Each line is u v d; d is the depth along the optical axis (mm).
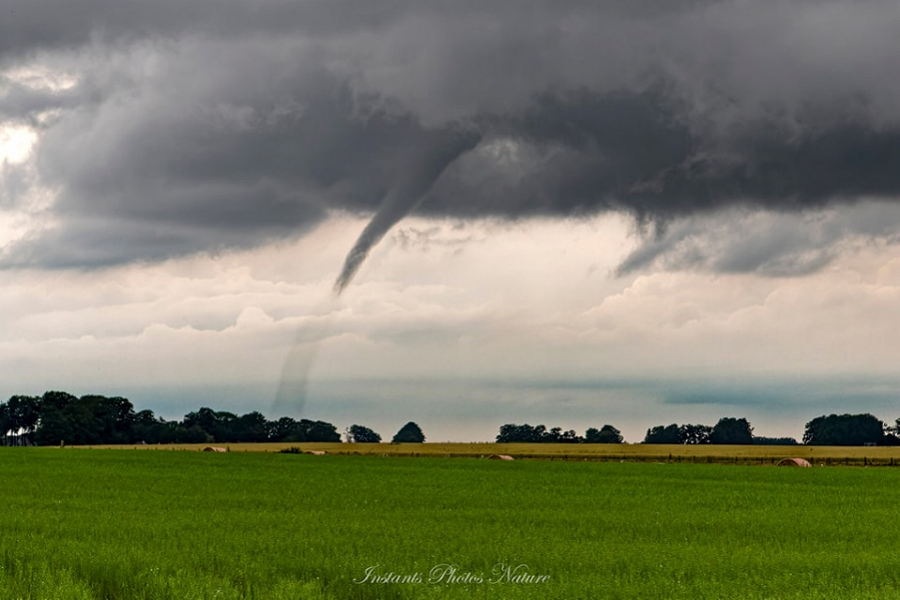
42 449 105750
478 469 75688
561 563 26266
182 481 56844
